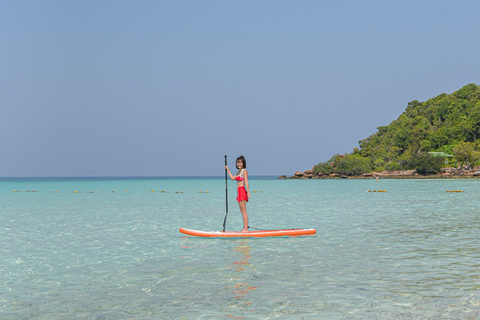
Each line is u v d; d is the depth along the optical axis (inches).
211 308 251.0
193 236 550.9
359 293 276.4
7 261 398.0
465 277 314.5
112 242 506.0
